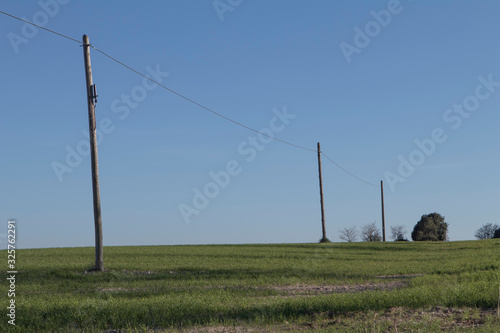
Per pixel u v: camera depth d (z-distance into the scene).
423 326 10.91
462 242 64.06
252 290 19.75
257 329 11.55
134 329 11.84
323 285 22.03
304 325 11.98
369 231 100.44
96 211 26.69
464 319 11.96
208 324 12.10
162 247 53.50
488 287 15.80
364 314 12.82
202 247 53.06
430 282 20.19
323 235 53.56
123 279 24.39
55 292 20.31
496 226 138.25
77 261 33.59
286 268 29.53
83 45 26.83
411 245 57.41
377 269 29.11
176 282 23.00
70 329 12.12
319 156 53.41
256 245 56.88
